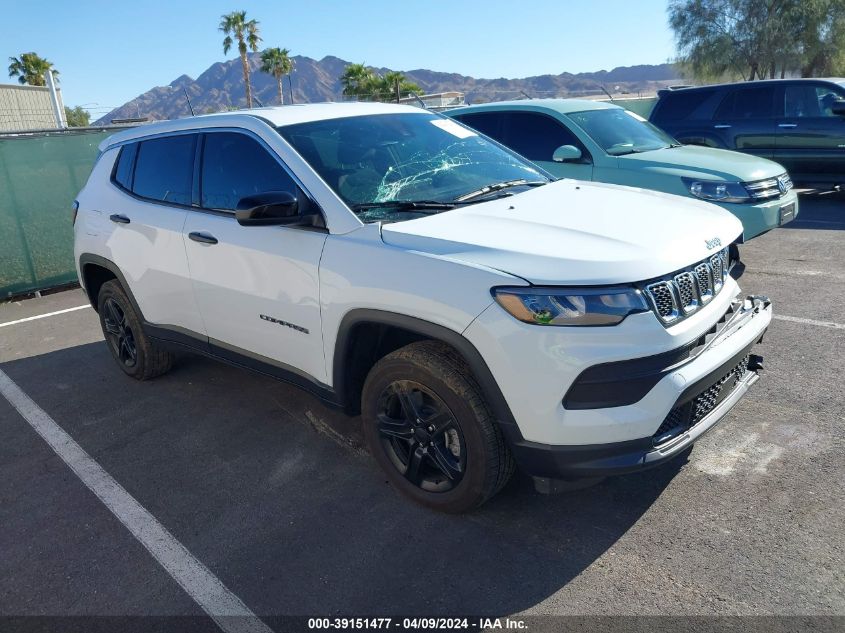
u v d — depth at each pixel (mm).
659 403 2586
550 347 2559
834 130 9844
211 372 5191
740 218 6270
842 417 3760
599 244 2775
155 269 4332
